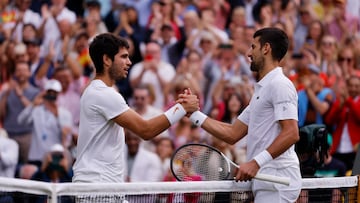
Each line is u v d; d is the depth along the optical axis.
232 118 20.56
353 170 12.23
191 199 10.85
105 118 10.47
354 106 20.16
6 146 18.91
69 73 20.66
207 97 21.25
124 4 22.45
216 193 10.94
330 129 20.20
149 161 18.95
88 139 10.51
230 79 21.11
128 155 18.94
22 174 19.39
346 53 22.59
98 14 22.14
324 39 22.66
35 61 21.19
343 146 20.19
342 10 24.09
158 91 21.06
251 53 10.70
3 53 20.86
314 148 12.18
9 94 20.19
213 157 10.84
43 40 21.58
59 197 9.95
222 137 11.16
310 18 23.39
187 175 10.84
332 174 18.00
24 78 20.47
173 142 19.62
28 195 9.82
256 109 10.51
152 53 21.45
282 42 10.57
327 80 21.19
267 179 10.14
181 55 22.11
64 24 21.80
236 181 10.51
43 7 22.11
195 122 11.16
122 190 10.21
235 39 22.23
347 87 20.33
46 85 20.30
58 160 19.17
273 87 10.34
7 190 9.48
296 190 10.52
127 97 21.27
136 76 21.27
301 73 20.66
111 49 10.55
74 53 21.50
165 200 10.74
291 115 10.23
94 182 10.38
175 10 22.70
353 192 11.78
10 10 22.22
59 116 20.14
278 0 23.44
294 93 10.35
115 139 10.56
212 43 22.05
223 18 22.98
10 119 20.11
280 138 10.17
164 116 10.77
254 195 10.77
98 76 10.64
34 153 19.88
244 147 19.06
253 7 23.28
